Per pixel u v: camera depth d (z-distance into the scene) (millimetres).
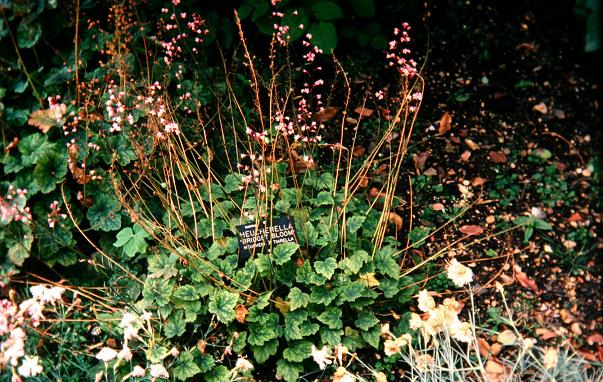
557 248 3375
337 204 3211
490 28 4234
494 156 3695
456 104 3922
